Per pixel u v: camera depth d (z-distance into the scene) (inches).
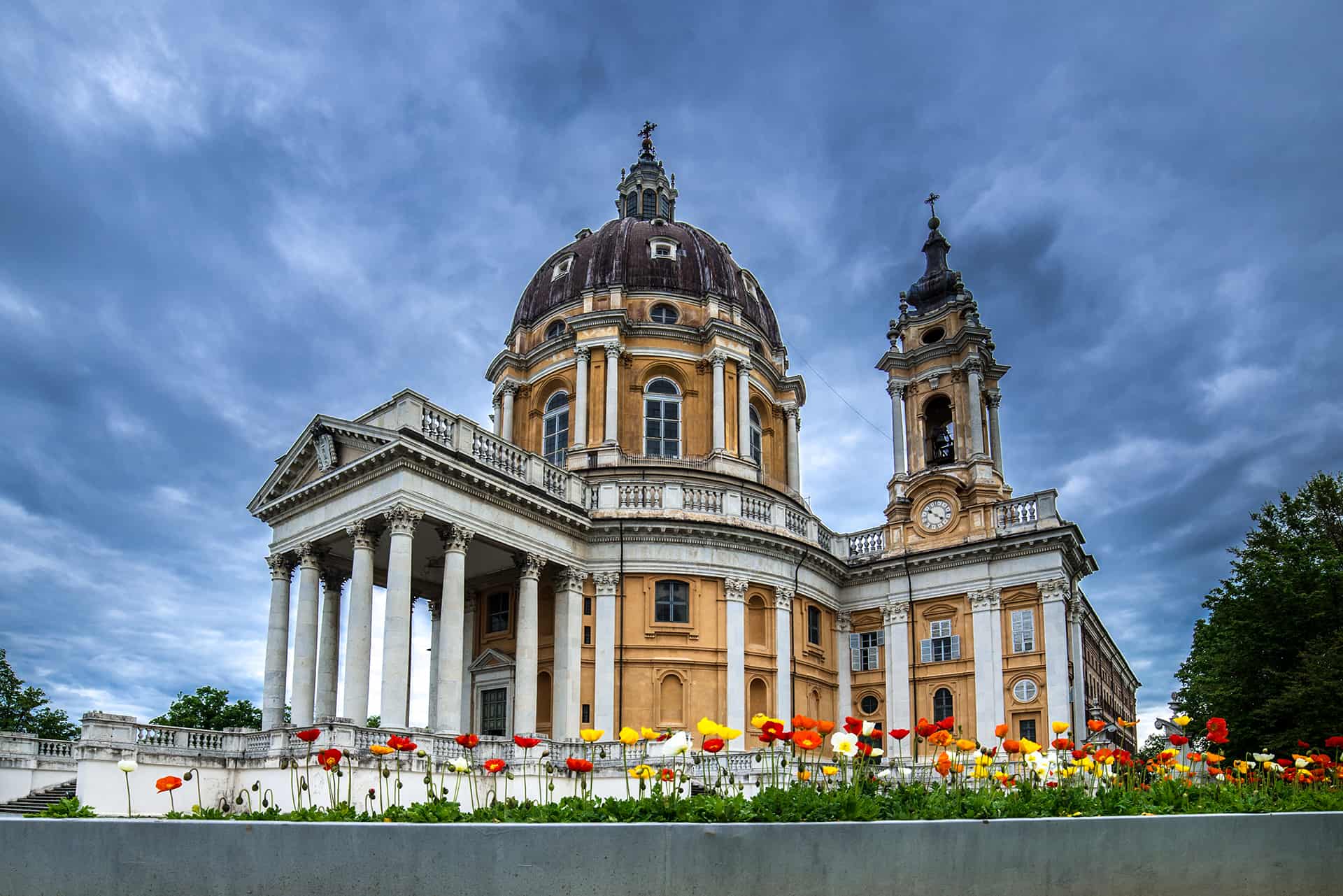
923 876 354.0
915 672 1600.6
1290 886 430.0
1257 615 1457.9
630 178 2167.8
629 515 1456.7
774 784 437.1
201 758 1100.5
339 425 1243.8
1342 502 1549.0
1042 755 527.5
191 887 323.6
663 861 319.0
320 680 1385.3
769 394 1902.1
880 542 1704.0
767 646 1523.1
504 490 1288.1
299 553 1318.9
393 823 313.4
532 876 309.9
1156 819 404.5
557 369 1782.7
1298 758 616.7
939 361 1768.0
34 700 2151.8
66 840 339.0
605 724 1380.4
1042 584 1504.7
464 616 1553.9
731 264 1947.6
